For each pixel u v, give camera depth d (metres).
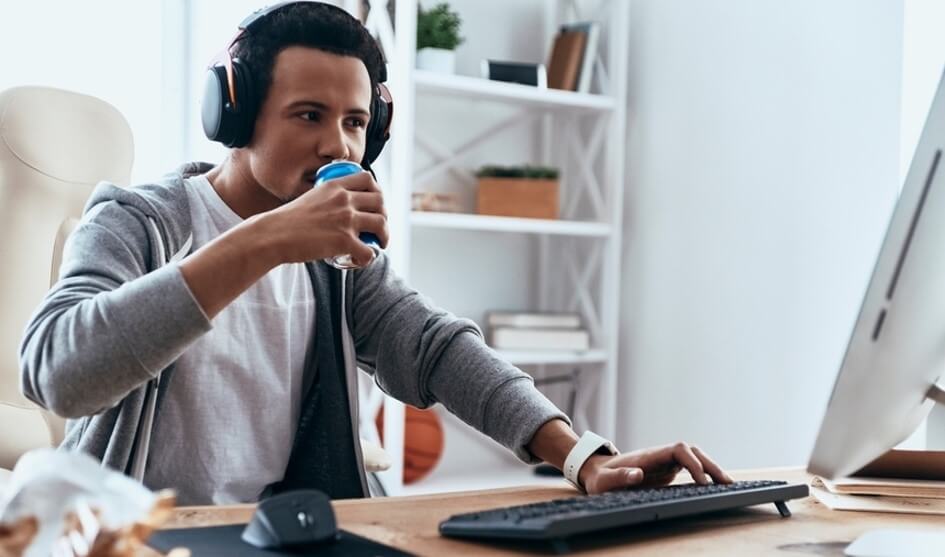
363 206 1.08
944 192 0.94
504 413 1.33
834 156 2.54
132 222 1.29
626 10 3.14
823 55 2.58
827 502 1.12
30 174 1.76
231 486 1.38
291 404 1.45
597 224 3.12
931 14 2.27
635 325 3.18
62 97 1.84
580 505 0.93
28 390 1.10
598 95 3.21
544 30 3.41
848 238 2.50
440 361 1.42
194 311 1.03
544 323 3.08
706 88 2.95
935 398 1.15
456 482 3.01
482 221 2.91
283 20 1.26
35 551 0.62
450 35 2.98
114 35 2.69
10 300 1.70
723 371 2.86
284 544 0.82
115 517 0.64
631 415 3.19
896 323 0.99
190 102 2.81
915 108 2.29
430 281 3.22
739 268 2.82
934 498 1.15
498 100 3.14
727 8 2.88
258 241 1.04
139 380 1.04
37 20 2.57
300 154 1.27
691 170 2.99
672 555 0.87
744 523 1.01
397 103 2.82
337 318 1.48
